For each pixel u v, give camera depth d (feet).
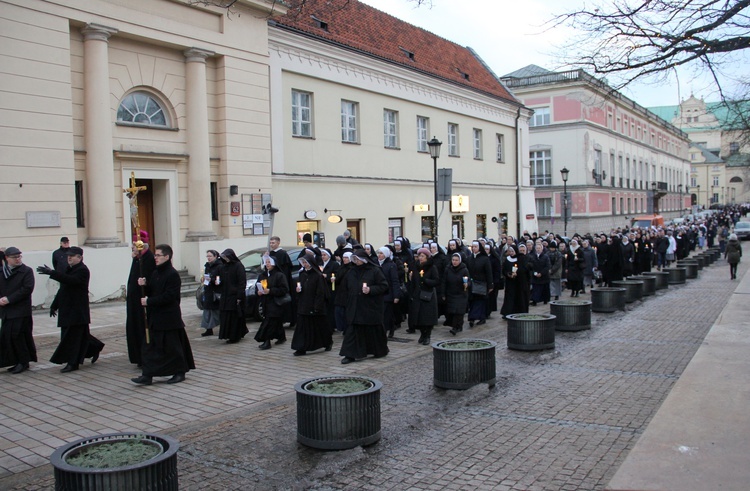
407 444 20.66
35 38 50.34
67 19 52.31
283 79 72.79
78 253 32.14
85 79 54.44
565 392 26.63
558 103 167.63
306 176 75.05
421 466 18.76
